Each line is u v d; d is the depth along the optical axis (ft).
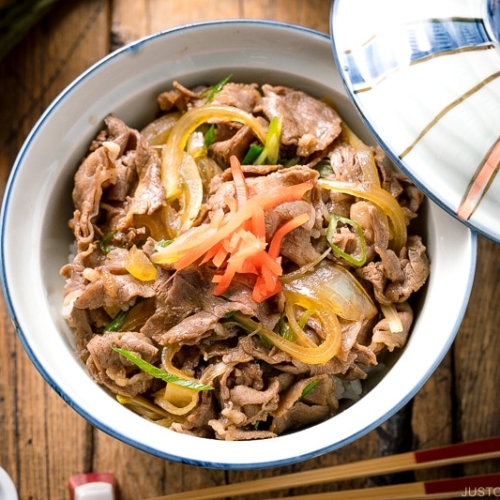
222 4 1.77
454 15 1.48
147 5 1.76
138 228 1.54
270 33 1.61
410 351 1.54
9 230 1.53
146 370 1.48
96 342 1.50
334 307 1.52
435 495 1.65
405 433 1.70
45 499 1.66
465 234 1.55
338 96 1.64
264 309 1.50
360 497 1.65
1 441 1.67
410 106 1.48
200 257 1.49
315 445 1.47
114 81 1.59
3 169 1.72
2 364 1.68
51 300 1.56
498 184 1.46
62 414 1.68
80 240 1.53
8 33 1.71
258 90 1.65
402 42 1.49
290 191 1.49
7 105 1.73
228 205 1.48
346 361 1.52
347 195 1.58
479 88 1.46
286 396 1.51
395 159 1.48
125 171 1.57
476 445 1.66
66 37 1.75
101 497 1.62
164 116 1.63
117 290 1.50
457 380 1.71
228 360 1.49
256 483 1.64
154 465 1.67
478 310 1.73
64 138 1.58
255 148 1.58
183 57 1.61
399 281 1.55
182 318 1.49
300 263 1.52
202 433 1.52
